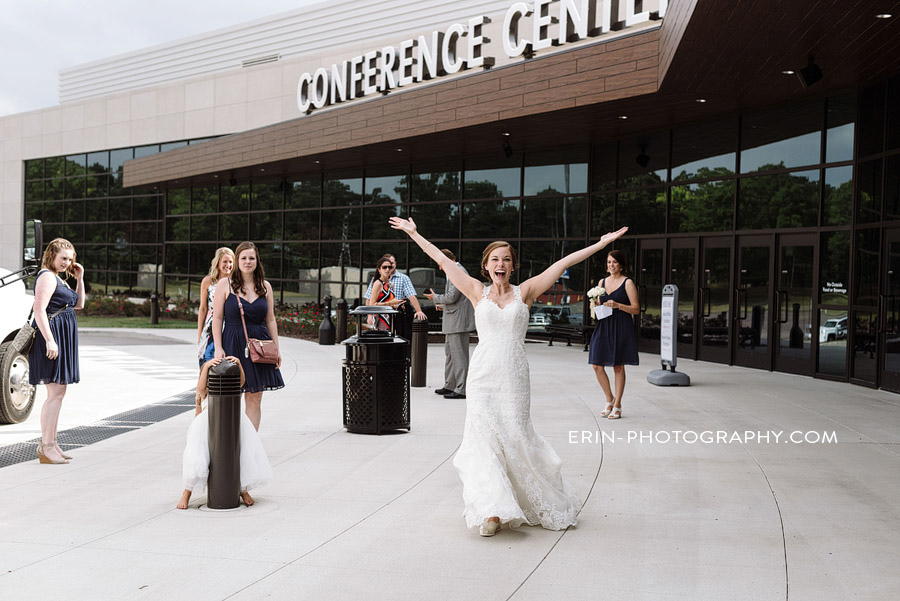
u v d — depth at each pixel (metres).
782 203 14.85
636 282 18.75
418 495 6.09
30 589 4.21
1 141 43.22
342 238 25.44
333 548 4.87
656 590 4.17
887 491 6.14
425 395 11.10
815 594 4.11
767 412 9.80
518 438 5.16
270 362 6.80
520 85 15.69
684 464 7.01
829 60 11.54
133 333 24.91
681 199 17.33
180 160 28.20
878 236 12.26
